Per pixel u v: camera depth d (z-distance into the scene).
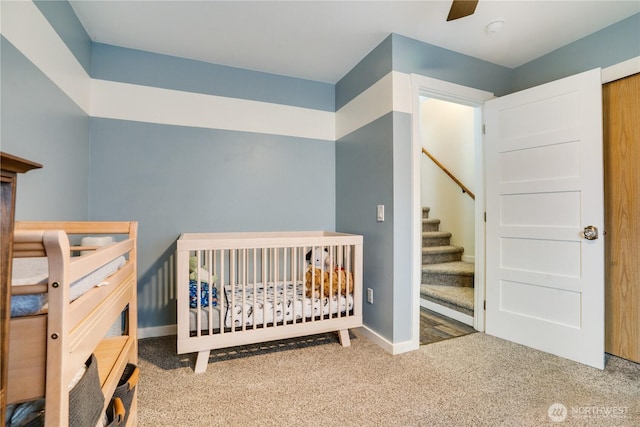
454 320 2.77
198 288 1.77
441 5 1.83
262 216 2.70
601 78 1.96
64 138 1.78
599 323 1.85
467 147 3.70
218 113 2.56
